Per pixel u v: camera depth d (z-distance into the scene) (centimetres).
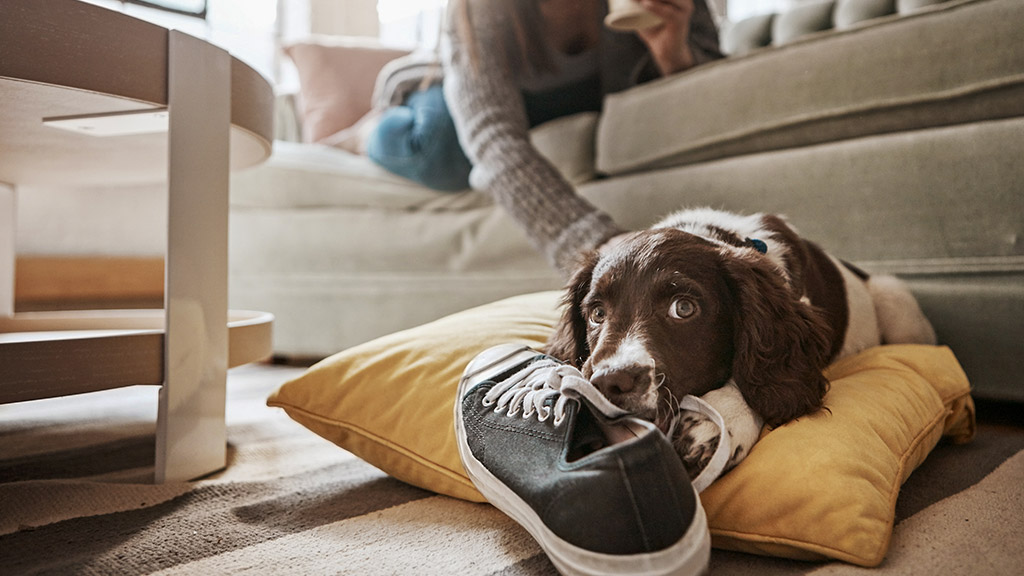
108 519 97
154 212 243
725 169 197
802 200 185
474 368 106
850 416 99
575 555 74
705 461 89
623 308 103
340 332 256
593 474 74
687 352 100
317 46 338
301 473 122
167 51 109
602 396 83
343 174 256
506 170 198
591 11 246
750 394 101
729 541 87
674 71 226
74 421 168
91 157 148
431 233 246
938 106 167
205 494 108
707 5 249
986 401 196
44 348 95
